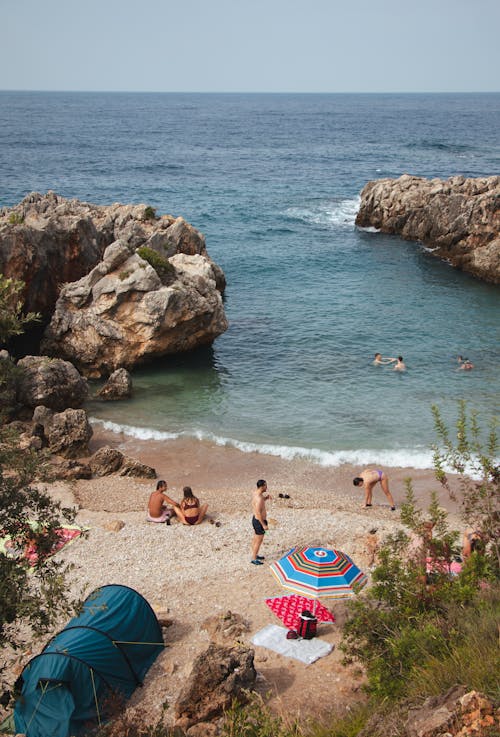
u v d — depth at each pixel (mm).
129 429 30703
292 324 45375
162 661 14758
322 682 13609
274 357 39812
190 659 14797
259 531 19125
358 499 24641
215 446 29156
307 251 66312
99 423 31328
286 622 15742
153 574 18750
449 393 34531
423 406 32938
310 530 21672
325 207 91312
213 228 76375
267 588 17953
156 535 21188
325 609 15781
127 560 19547
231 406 33281
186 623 16297
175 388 35469
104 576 18594
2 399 28875
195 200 95750
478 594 12953
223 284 51969
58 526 12320
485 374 37062
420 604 13344
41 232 39781
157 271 38188
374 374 37188
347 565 15602
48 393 30234
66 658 13117
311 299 51125
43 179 115188
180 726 12156
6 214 52562
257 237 72250
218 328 40125
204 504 23797
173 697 13586
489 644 11039
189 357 39750
